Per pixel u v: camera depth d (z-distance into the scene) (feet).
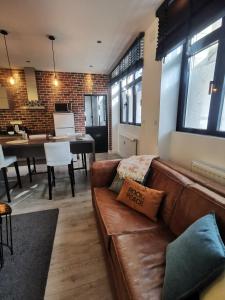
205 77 6.56
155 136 8.63
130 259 3.44
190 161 7.03
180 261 2.78
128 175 6.18
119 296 3.37
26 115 16.70
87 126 18.76
